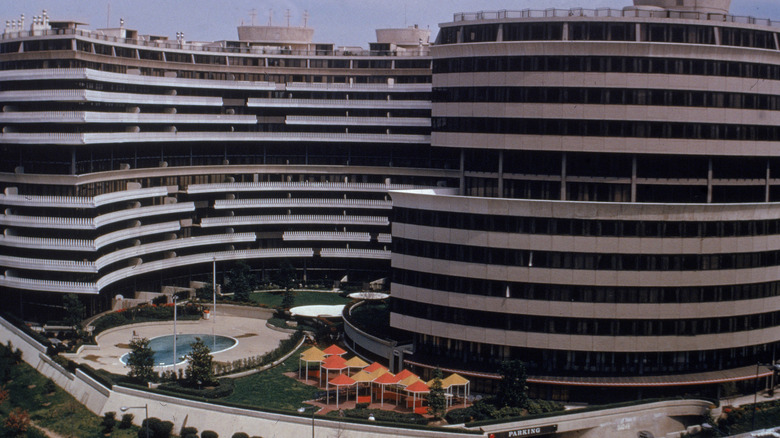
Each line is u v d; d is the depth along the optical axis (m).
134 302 163.62
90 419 115.69
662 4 132.75
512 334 119.38
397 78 187.25
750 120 124.50
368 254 186.38
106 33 171.00
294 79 188.38
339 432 106.31
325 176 189.00
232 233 182.38
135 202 163.12
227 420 110.38
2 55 154.50
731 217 118.00
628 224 115.75
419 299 125.88
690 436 114.06
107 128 158.00
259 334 152.00
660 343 117.69
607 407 112.44
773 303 123.00
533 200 116.56
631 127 121.81
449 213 121.94
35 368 132.50
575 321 117.38
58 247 146.38
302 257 190.25
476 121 128.12
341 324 156.00
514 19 126.19
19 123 151.50
